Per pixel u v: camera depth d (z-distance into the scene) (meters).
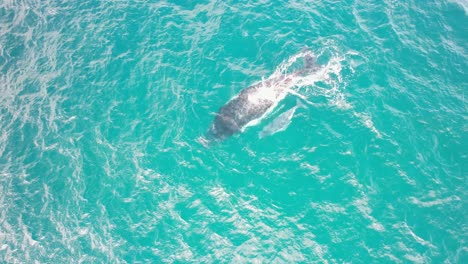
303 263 17.72
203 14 27.19
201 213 19.30
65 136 22.59
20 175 21.41
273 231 18.61
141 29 26.72
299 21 26.19
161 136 21.94
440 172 20.17
